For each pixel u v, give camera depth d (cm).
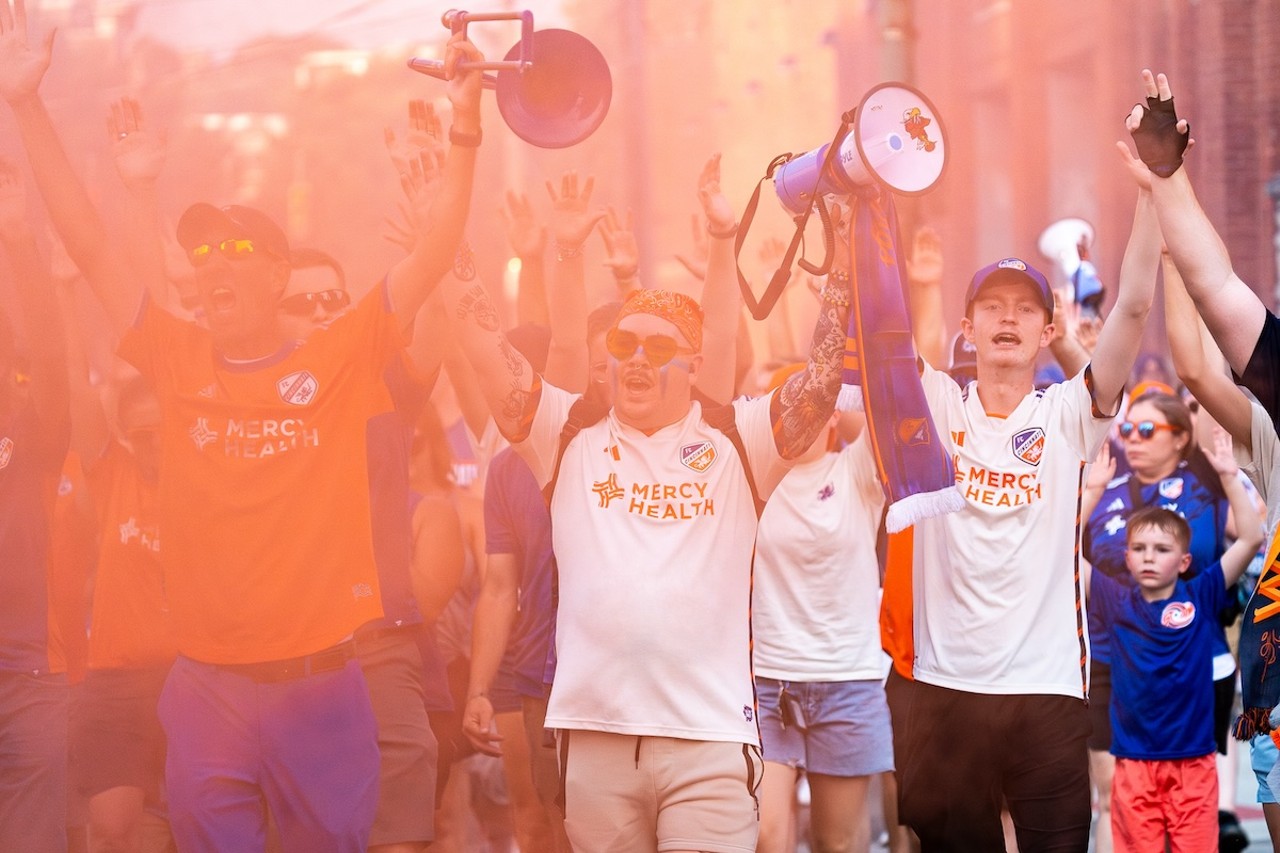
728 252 1457
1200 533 1934
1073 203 5169
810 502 1741
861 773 1734
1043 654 1525
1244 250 4312
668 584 1297
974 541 1533
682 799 1298
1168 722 1889
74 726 1695
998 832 1569
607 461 1338
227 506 1348
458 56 1304
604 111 1334
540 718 1661
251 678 1346
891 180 1264
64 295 1730
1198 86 4431
